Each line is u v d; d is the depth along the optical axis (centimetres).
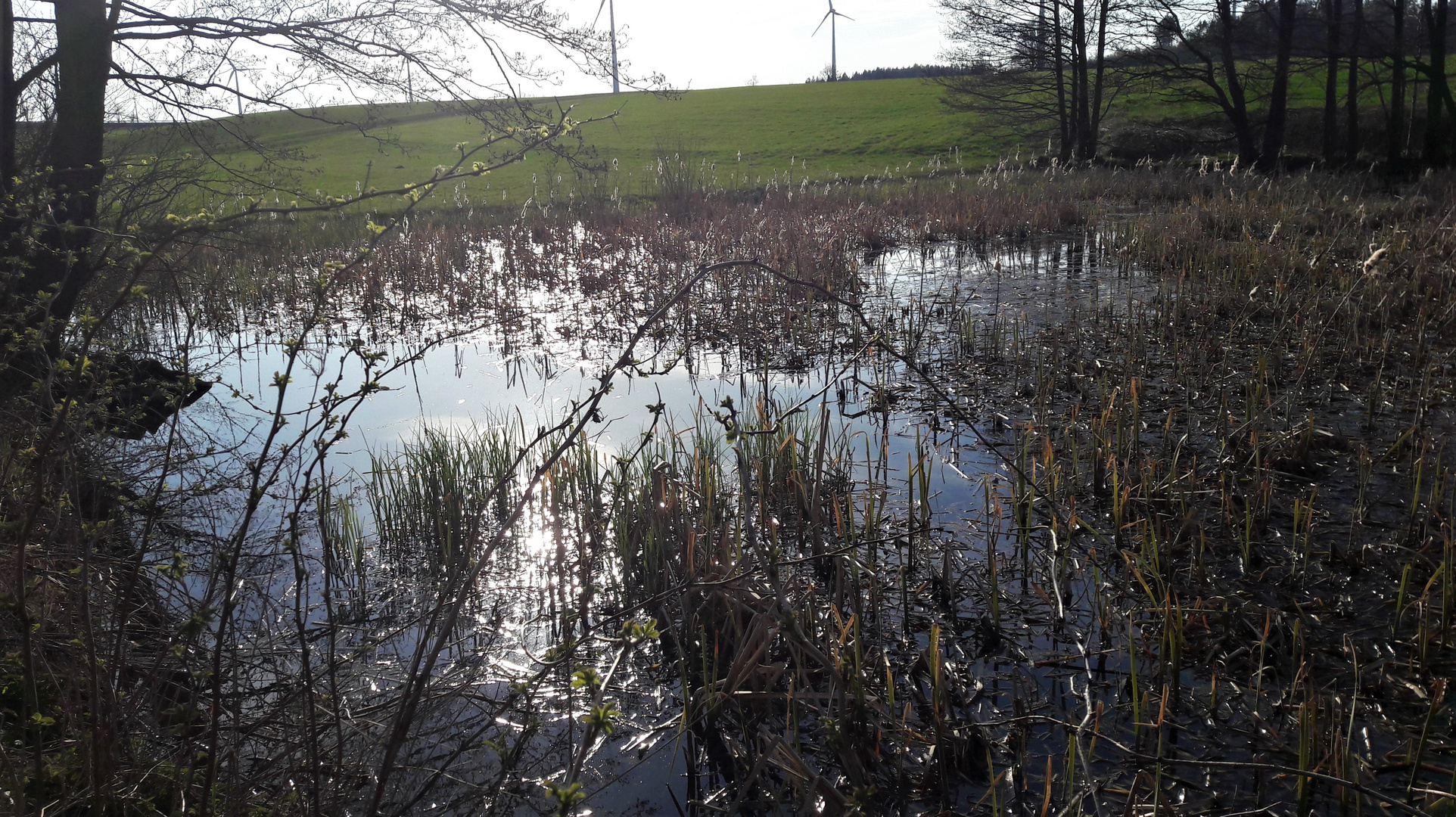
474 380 818
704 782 317
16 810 217
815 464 509
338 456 628
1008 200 1816
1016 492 506
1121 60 2919
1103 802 288
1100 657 366
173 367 679
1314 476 512
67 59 653
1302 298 893
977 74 3275
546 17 735
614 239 1514
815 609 382
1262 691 336
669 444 601
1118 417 570
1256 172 2328
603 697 362
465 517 520
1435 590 389
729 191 2294
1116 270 1182
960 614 404
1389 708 322
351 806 291
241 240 729
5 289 446
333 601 443
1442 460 520
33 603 301
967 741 310
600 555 464
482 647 400
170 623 330
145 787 261
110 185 707
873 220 1617
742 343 874
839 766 313
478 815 291
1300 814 276
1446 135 2497
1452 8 2589
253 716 308
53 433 233
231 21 730
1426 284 889
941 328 912
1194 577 412
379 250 1412
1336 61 2536
